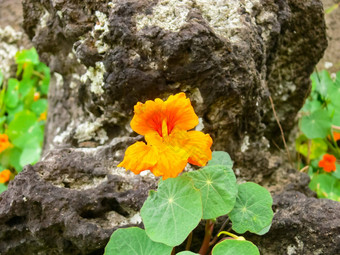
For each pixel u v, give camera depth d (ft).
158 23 1.04
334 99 1.74
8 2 2.31
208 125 1.13
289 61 1.37
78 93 1.26
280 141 1.46
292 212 1.09
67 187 1.06
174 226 0.89
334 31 2.21
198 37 1.01
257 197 0.98
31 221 1.01
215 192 0.94
